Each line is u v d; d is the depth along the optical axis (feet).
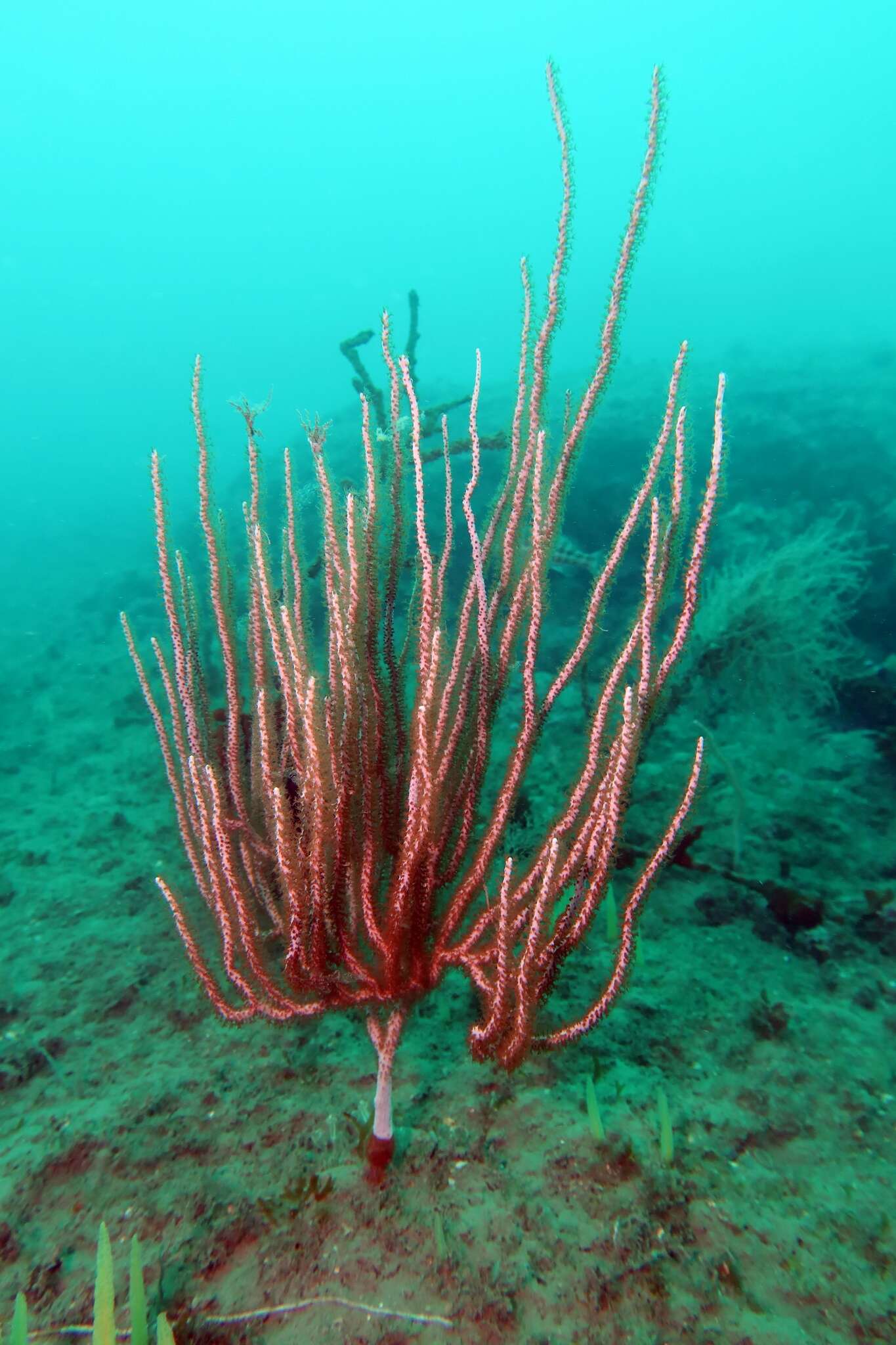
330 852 7.03
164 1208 7.98
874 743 19.94
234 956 7.43
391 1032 7.68
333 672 7.25
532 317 7.73
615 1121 8.89
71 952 13.28
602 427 38.55
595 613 7.23
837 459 35.24
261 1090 9.68
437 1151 8.52
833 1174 8.32
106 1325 5.61
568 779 18.20
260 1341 6.65
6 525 103.60
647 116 6.27
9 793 22.04
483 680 7.73
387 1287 7.09
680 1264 7.26
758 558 29.94
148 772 22.41
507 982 6.57
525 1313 6.85
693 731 21.06
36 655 40.65
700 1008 11.05
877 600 28.14
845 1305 6.87
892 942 12.46
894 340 65.72
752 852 15.48
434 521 32.22
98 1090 9.95
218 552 9.50
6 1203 8.11
